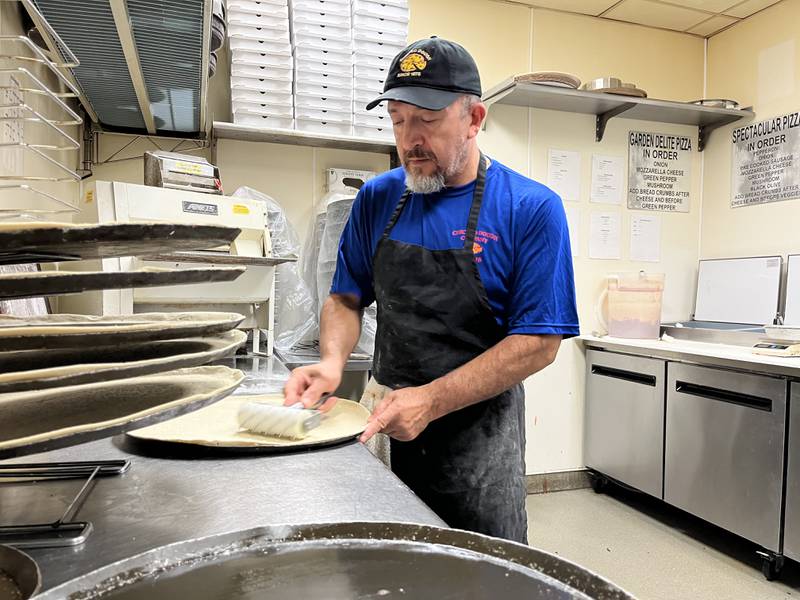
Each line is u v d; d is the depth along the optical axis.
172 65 1.82
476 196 1.35
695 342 3.04
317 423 0.93
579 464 3.40
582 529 2.80
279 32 2.45
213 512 0.60
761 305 3.10
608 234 3.41
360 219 1.57
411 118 1.24
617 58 3.42
